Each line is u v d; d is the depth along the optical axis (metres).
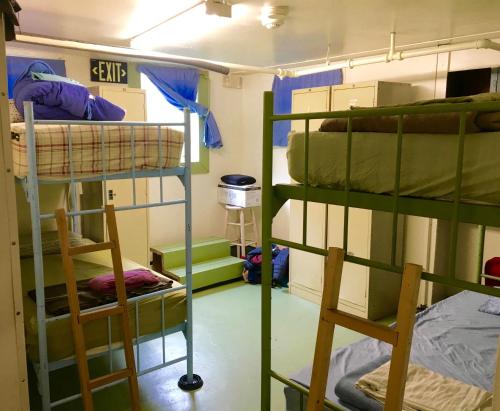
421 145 1.28
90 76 4.28
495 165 1.14
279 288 4.75
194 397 2.76
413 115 1.30
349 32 3.14
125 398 2.74
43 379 2.12
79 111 2.44
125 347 2.37
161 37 3.36
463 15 2.67
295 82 4.90
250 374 3.04
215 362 3.20
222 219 5.71
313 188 1.59
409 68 3.92
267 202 1.73
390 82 3.66
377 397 1.81
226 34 3.22
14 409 1.90
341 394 1.91
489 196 1.16
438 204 1.25
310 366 2.28
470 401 1.74
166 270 4.69
